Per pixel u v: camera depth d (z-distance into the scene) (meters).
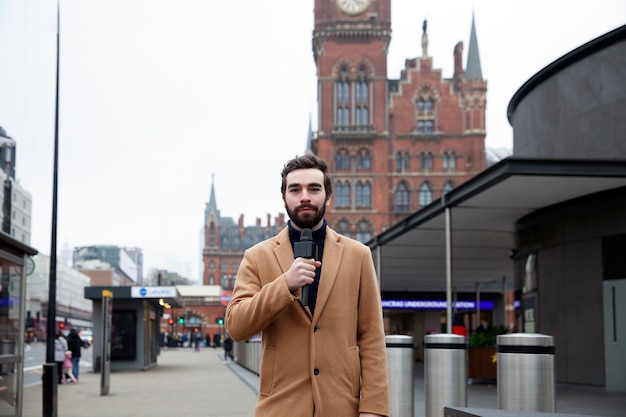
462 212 18.08
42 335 113.00
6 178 34.31
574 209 16.05
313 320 2.87
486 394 14.33
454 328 18.75
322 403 2.82
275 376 2.88
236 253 153.75
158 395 16.34
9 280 9.91
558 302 16.45
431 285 39.09
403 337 8.52
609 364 14.95
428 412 7.86
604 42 15.66
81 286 165.12
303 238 2.83
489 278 35.38
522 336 6.21
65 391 17.88
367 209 72.94
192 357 43.75
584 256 15.72
